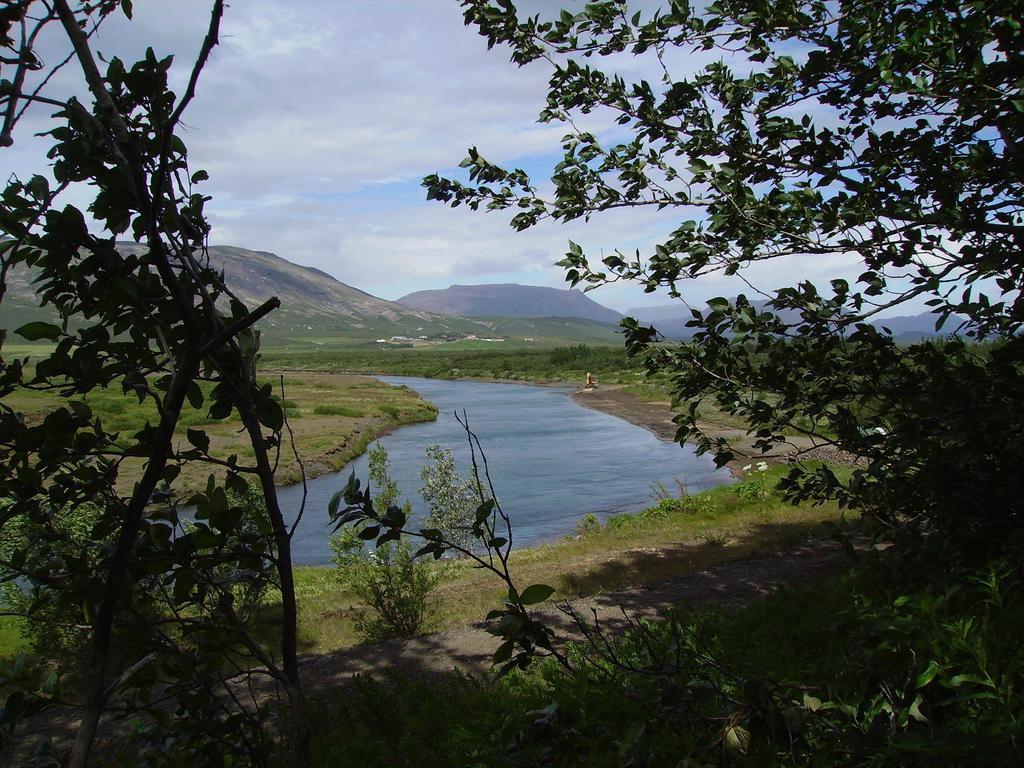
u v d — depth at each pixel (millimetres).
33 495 1881
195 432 1811
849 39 5043
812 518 15367
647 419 56188
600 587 11148
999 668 2334
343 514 2037
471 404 74750
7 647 9305
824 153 5180
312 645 9883
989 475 3898
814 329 4688
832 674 3002
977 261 4109
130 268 1647
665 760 2430
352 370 159625
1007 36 4055
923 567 3883
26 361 1731
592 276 5328
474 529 2188
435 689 6828
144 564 1809
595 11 5438
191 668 1958
